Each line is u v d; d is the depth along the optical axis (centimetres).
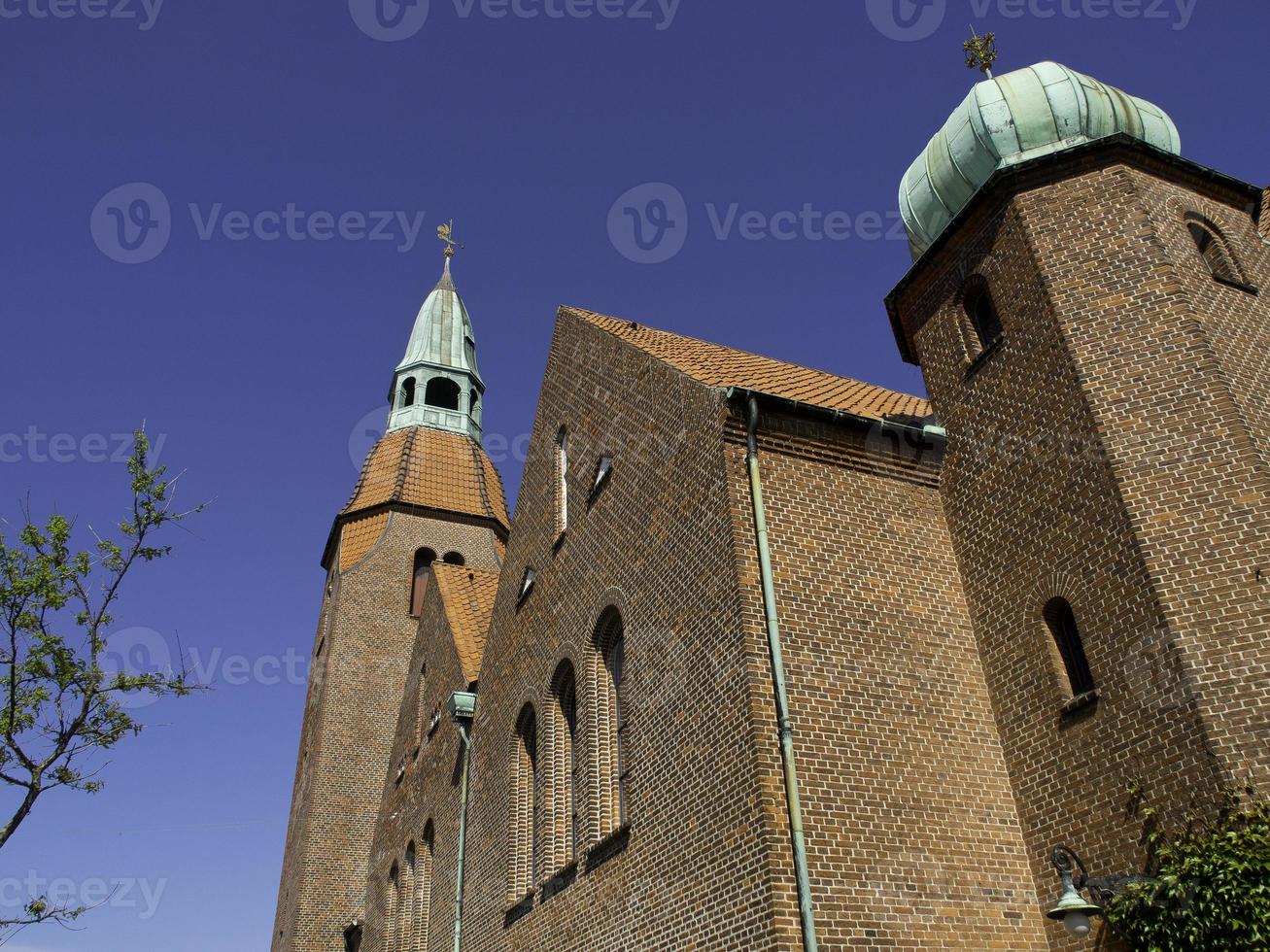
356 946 3180
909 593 1436
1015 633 1392
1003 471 1484
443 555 4106
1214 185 1612
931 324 1731
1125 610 1250
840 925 1131
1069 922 1064
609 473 1756
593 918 1495
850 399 1789
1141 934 1073
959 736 1346
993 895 1238
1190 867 1048
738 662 1259
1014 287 1559
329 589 4194
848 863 1177
